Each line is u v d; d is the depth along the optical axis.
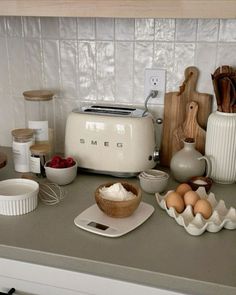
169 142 1.39
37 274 0.93
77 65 1.44
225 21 1.25
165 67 1.35
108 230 0.97
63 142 1.54
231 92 1.19
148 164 1.28
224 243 0.93
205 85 1.33
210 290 0.80
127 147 1.24
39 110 1.50
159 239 0.95
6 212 1.05
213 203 1.09
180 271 0.83
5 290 0.98
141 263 0.85
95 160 1.28
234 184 1.27
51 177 1.22
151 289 0.85
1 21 1.47
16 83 1.54
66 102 1.49
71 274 0.90
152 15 0.99
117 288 0.88
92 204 1.12
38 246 0.92
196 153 1.25
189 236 0.96
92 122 1.26
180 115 1.35
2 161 1.24
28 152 1.32
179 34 1.30
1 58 1.52
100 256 0.88
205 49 1.29
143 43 1.34
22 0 1.08
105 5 1.02
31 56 1.48
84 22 1.38
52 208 1.10
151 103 1.40
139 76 1.38
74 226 1.00
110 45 1.38
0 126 1.62
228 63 1.29
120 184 1.08
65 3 1.05
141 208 1.09
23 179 1.15
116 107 1.39
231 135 1.20
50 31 1.42
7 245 0.92
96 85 1.44
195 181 1.18
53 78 1.48
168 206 1.04
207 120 1.32
